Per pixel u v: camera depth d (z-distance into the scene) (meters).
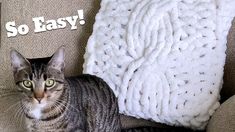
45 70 0.83
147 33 0.86
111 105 0.91
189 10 0.85
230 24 0.86
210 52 0.84
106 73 0.91
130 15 0.89
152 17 0.86
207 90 0.85
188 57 0.84
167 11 0.86
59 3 0.98
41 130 0.87
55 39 0.99
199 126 0.86
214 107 0.85
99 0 0.99
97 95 0.92
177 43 0.84
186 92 0.84
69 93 0.86
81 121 0.87
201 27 0.84
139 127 0.93
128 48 0.88
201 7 0.85
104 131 0.92
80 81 0.92
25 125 0.90
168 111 0.85
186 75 0.84
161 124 0.94
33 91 0.83
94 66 0.93
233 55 0.88
